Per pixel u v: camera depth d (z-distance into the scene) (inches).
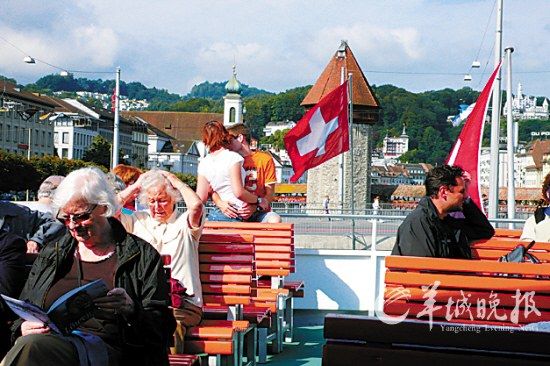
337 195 2506.2
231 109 6461.6
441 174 281.9
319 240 753.0
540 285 243.6
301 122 758.5
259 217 459.8
